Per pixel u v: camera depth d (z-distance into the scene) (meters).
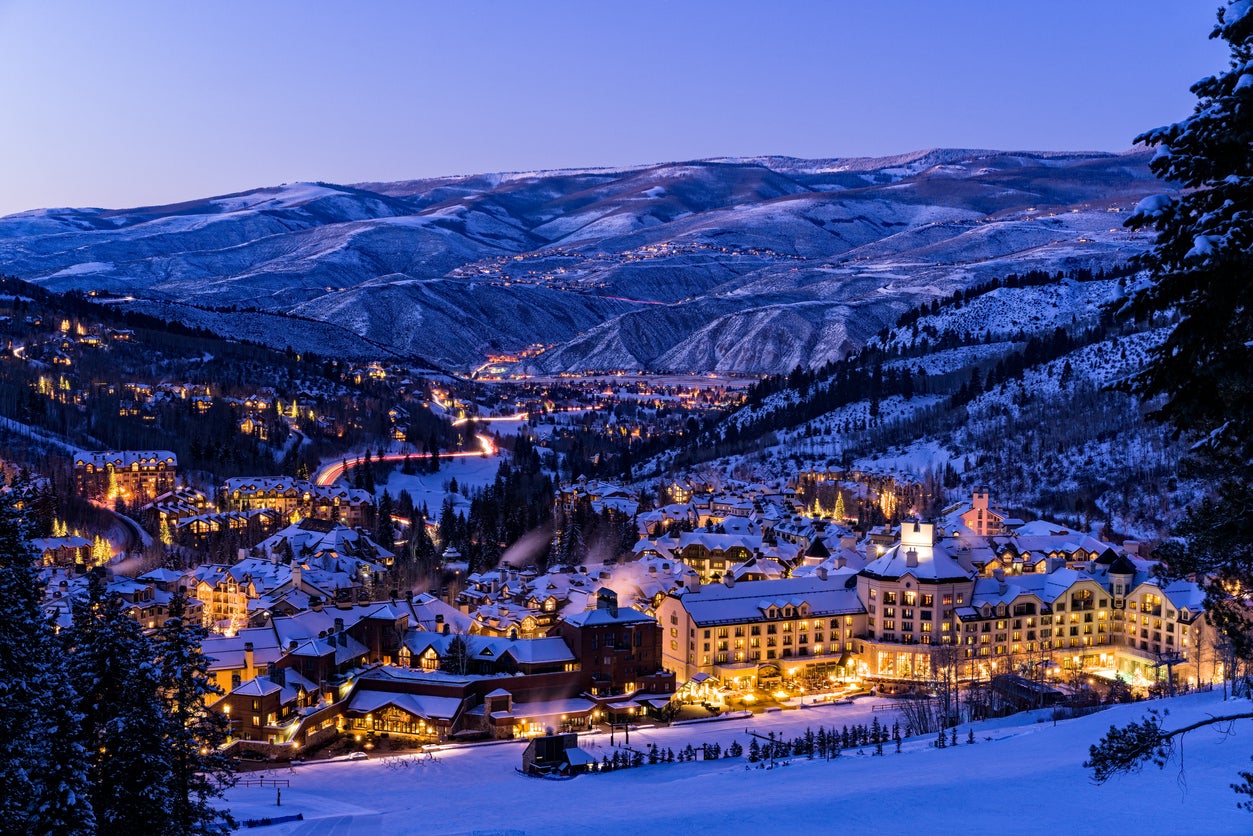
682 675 189.75
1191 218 34.78
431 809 115.56
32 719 56.94
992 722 151.38
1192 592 183.75
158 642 74.12
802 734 157.00
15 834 56.12
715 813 95.50
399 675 170.62
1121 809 78.88
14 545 57.75
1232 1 33.75
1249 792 43.19
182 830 72.19
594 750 150.75
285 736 149.00
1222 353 35.47
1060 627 194.50
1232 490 43.12
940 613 188.62
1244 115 32.75
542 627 193.75
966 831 79.06
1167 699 134.00
